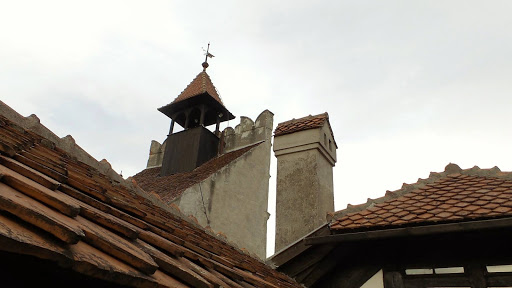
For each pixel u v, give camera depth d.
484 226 4.25
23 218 1.26
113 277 1.37
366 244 5.43
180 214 5.61
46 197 1.58
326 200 7.36
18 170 1.95
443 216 4.69
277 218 7.16
